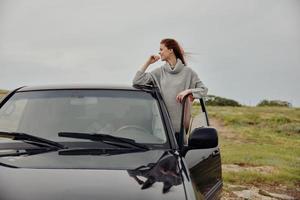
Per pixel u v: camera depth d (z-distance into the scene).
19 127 3.84
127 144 3.54
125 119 3.87
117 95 4.13
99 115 3.88
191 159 4.18
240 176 10.32
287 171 11.40
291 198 8.67
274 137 20.70
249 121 26.88
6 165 3.05
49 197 2.58
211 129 3.68
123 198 2.60
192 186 2.91
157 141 3.67
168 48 5.19
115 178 2.84
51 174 2.87
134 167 3.05
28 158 3.18
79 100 4.05
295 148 16.86
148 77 5.16
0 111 4.05
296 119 27.78
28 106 4.03
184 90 5.10
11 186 2.70
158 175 2.95
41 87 4.34
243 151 15.09
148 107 4.02
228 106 43.41
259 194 8.80
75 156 3.23
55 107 3.98
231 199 8.29
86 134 3.62
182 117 4.52
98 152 3.34
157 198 2.65
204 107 5.48
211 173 4.66
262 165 12.25
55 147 3.47
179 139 4.38
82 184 2.73
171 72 5.11
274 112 33.62
